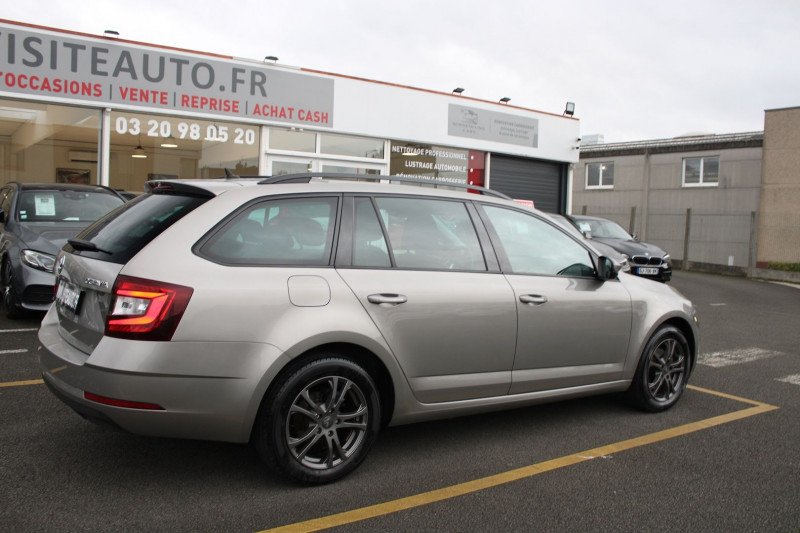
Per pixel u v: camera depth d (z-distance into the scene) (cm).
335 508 323
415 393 378
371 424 360
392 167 1416
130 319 306
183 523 301
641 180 2605
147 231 339
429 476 368
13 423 424
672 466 394
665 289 518
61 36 1029
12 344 640
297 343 329
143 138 1123
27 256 728
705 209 2422
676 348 516
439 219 408
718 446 432
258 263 336
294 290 337
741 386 599
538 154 1648
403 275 377
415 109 1422
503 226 436
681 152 2491
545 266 444
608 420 483
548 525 313
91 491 332
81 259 351
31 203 819
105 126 1084
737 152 2334
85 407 314
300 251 352
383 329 361
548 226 458
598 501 341
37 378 526
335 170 1340
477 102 1522
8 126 1013
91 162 1083
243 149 1231
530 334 420
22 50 1002
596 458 404
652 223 2466
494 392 410
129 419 307
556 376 438
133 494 330
